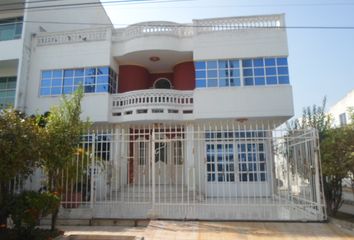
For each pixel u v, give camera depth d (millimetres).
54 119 8070
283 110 13750
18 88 15297
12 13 17125
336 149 9281
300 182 9781
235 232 7426
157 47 15070
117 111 14891
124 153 14102
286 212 9445
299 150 9867
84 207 9852
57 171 8305
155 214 8898
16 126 7195
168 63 16891
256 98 13992
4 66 16906
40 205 7137
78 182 10312
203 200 11961
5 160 6898
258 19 14664
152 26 15375
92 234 7617
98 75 15352
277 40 14398
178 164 14398
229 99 14094
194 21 14914
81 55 15617
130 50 15375
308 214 8750
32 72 15844
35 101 15469
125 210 10055
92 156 9680
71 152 8062
